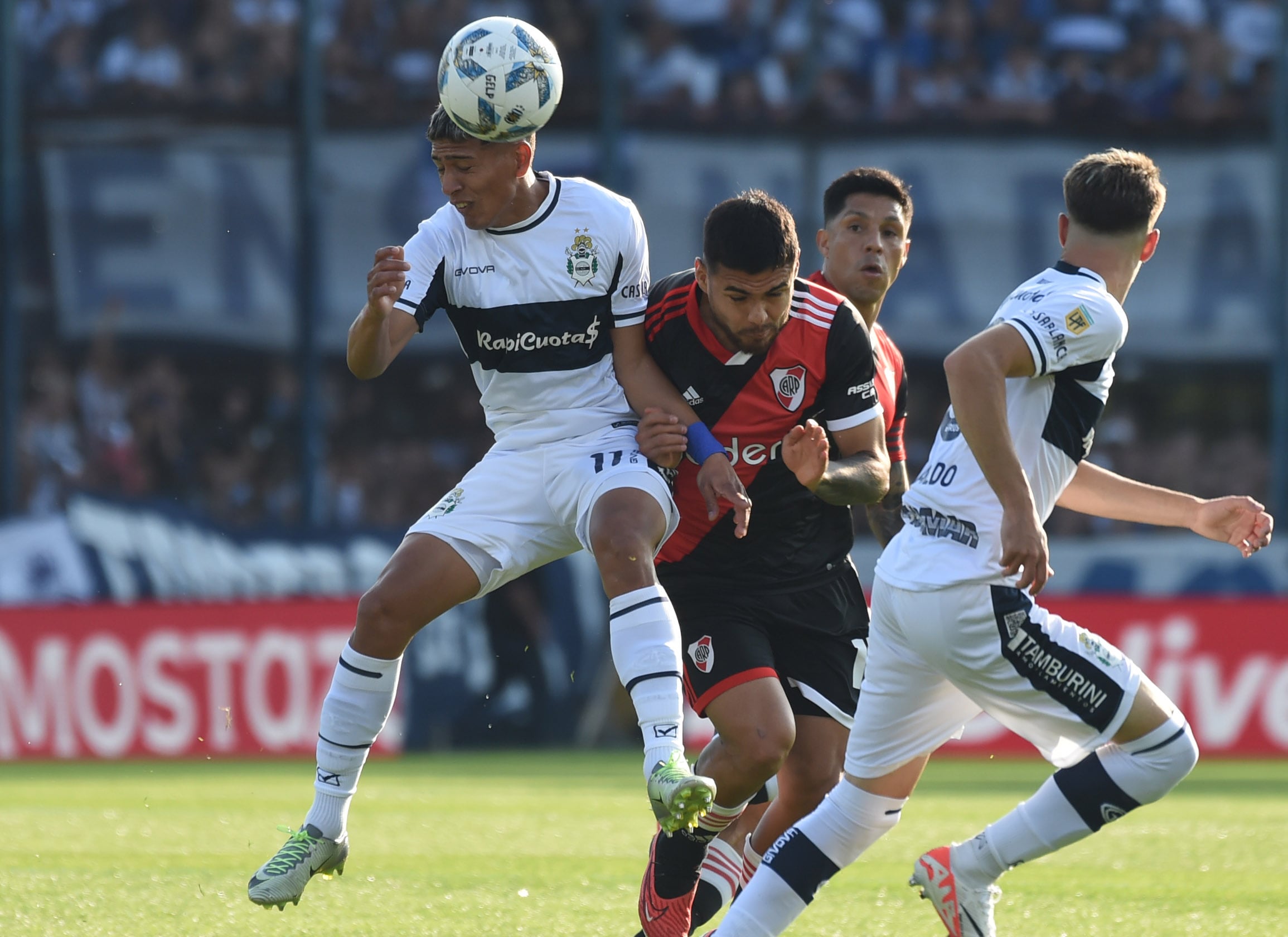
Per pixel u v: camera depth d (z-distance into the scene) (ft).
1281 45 169.48
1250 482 175.63
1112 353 40.19
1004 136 177.88
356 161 174.70
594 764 131.54
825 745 48.24
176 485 170.91
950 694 41.06
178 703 134.41
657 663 40.98
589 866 63.52
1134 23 180.96
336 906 52.29
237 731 134.62
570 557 152.05
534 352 45.06
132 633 134.82
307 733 135.23
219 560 150.92
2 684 133.69
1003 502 37.65
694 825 39.22
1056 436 40.04
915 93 178.19
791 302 46.19
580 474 44.16
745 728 43.73
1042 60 179.73
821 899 54.90
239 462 172.14
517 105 42.83
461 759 138.10
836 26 180.04
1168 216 176.65
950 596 39.14
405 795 99.04
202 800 94.79
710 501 44.06
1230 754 132.57
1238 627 133.28
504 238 44.83
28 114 168.14
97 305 169.68
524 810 87.97
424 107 175.42
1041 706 39.01
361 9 175.73
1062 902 54.70
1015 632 38.60
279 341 172.65
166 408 170.91
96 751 133.69
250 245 171.63
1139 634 133.80
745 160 176.65
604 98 172.76
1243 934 47.98
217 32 170.81
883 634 41.09
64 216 169.07
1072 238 41.34
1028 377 39.24
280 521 172.35
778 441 46.98
